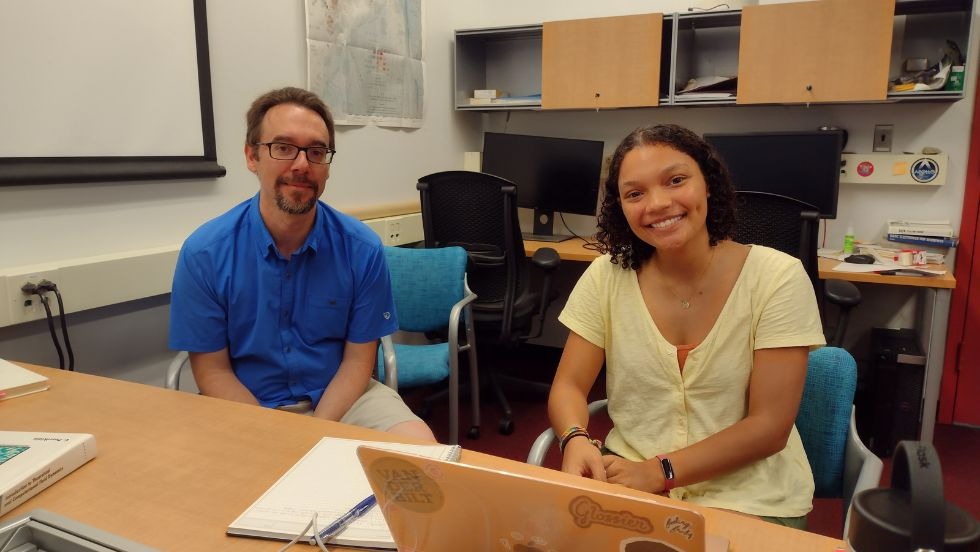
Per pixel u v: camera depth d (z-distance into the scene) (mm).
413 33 3281
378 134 3107
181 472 945
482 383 3152
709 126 3338
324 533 777
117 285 1903
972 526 487
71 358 1797
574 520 567
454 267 2533
